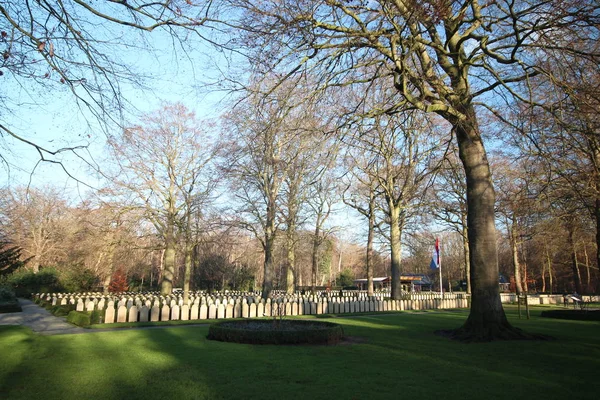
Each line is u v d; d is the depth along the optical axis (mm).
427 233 36250
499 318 12258
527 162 16234
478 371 7688
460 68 12922
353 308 24234
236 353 9359
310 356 9039
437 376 7262
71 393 6191
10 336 11289
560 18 9375
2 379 6949
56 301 24266
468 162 13398
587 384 6766
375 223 34906
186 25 7504
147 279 60312
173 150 32531
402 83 11328
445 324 16453
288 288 36969
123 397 5996
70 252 36125
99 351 9586
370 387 6512
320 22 10875
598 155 13625
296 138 11969
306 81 11469
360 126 12367
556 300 37375
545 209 18453
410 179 24375
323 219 38344
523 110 11688
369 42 11586
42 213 49219
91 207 28969
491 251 12688
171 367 7891
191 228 30359
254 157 22031
